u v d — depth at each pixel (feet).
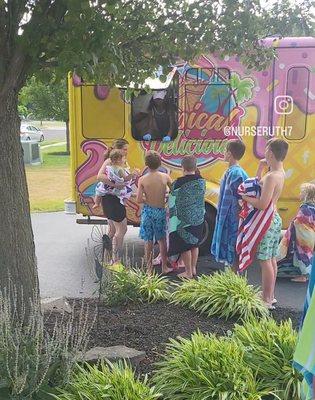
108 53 11.07
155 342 14.53
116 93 26.73
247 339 13.01
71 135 27.32
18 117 13.46
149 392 10.99
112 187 24.49
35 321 12.84
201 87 26.35
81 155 27.35
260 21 13.42
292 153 26.20
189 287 18.26
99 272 17.28
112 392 10.73
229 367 11.46
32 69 12.01
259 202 18.37
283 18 13.93
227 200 20.54
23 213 13.61
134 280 18.33
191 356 12.03
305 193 23.86
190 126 26.66
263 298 19.40
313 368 6.39
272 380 11.69
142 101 26.66
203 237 27.40
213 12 13.07
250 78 26.05
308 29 14.10
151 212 23.50
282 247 24.18
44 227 37.04
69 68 10.66
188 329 15.60
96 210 27.63
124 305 17.54
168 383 11.54
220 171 26.78
